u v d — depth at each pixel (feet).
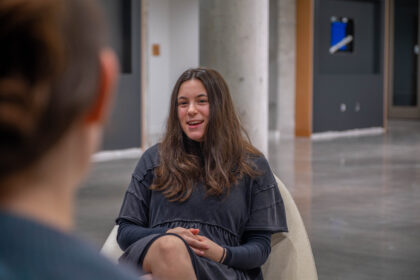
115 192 20.71
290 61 39.01
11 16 1.00
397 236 15.34
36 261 0.96
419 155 30.01
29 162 1.05
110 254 8.34
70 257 0.99
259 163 8.30
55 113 1.05
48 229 1.01
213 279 7.35
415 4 53.01
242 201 8.07
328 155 30.12
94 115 1.16
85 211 17.93
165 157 8.18
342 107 40.40
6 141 1.01
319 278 12.21
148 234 7.82
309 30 38.40
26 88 1.02
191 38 39.86
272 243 8.53
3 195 1.03
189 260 7.13
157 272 7.08
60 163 1.10
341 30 40.65
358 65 41.81
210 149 8.06
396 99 54.13
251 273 8.00
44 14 1.02
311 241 14.89
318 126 39.19
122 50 29.84
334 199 19.76
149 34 39.09
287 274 8.35
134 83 29.91
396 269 12.79
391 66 54.13
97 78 1.12
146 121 33.40
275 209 8.20
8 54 1.01
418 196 20.20
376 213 17.80
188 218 7.95
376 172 24.95
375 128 42.55
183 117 8.13
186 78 8.23
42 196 1.07
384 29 42.47
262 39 16.67
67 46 1.04
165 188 8.07
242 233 8.17
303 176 24.06
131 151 29.91
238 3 16.33
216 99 8.13
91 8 1.09
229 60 16.46
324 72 39.88
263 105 16.85
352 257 13.61
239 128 8.33
